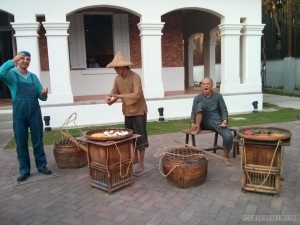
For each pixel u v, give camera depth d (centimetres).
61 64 905
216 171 525
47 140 774
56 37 891
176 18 1213
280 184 462
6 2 864
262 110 1099
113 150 446
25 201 437
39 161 533
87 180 506
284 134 433
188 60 1562
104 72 1140
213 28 1337
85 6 909
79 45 1106
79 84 1123
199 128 580
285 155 598
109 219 379
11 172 556
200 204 408
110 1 926
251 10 1045
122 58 504
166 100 998
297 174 502
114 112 956
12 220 386
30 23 867
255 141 417
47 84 1090
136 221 372
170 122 952
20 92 498
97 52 1155
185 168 446
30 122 513
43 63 1082
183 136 769
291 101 1338
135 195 443
